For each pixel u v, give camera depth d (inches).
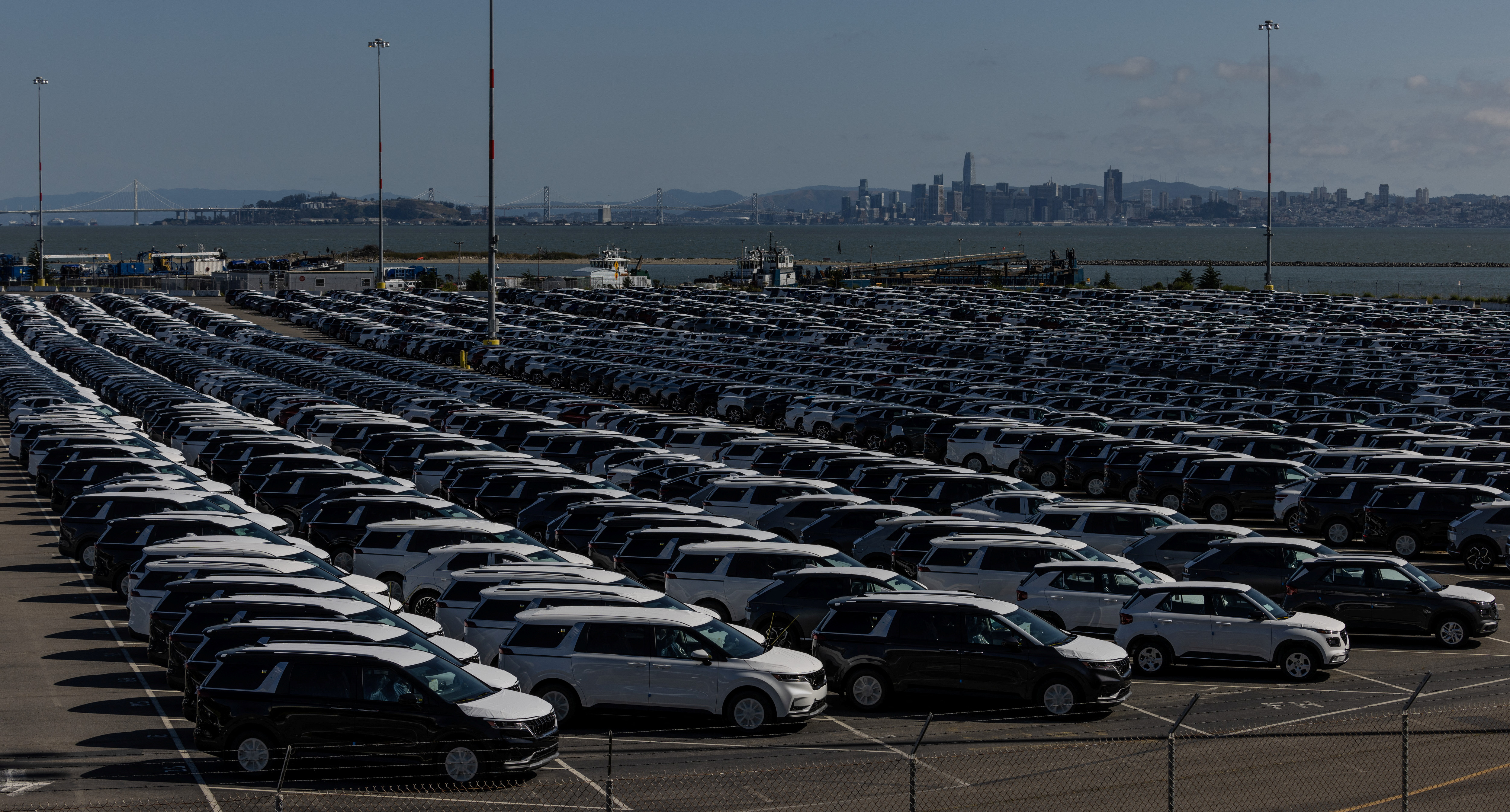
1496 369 2596.0
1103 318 4087.1
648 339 3531.0
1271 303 4643.2
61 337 3570.4
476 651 799.1
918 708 812.6
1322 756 708.0
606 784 633.0
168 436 1771.7
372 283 6161.4
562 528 1167.0
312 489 1318.9
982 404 2042.3
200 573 912.9
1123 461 1550.2
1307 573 991.0
